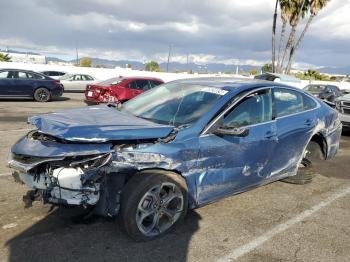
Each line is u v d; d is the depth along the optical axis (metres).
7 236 3.67
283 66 35.59
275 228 4.21
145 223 3.78
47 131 3.53
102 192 3.55
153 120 4.27
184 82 5.08
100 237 3.75
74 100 18.12
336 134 6.19
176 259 3.45
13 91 15.57
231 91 4.47
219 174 4.16
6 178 5.34
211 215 4.44
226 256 3.55
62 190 3.39
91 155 3.38
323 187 5.77
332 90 21.81
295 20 34.12
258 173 4.68
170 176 3.72
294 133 5.09
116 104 5.13
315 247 3.83
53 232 3.80
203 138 3.98
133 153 3.51
